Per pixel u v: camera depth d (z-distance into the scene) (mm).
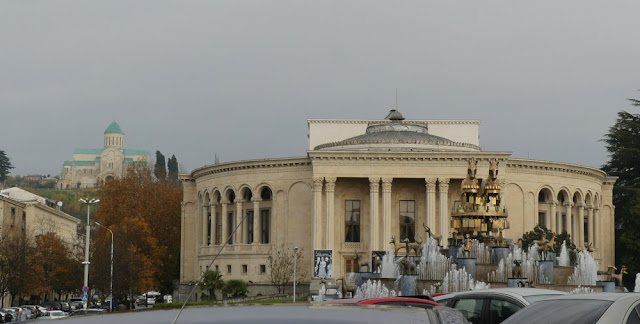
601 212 138625
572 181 130500
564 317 15820
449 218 119875
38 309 113938
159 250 135875
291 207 125250
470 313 23891
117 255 120500
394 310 8695
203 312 8633
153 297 161000
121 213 140625
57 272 143000
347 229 122812
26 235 145375
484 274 63625
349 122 135500
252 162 127625
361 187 123125
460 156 119125
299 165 124938
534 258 70125
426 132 133000
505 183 120875
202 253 135625
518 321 16484
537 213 126000
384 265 74375
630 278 129875
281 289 123875
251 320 8336
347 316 8477
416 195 122562
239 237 128875
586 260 69812
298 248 124188
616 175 145250
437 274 66438
